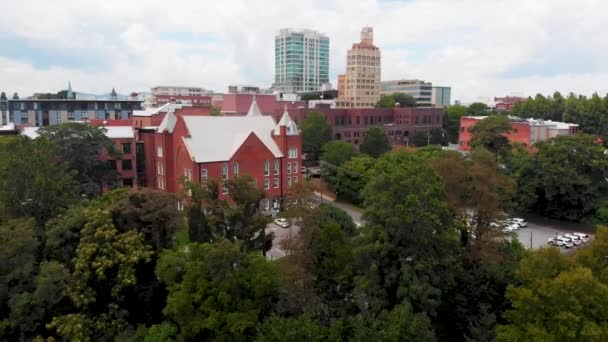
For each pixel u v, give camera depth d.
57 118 162.50
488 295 47.88
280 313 41.62
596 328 35.81
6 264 44.84
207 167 83.31
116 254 45.12
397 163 96.12
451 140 193.25
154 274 49.78
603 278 40.97
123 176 94.44
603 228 44.03
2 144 62.91
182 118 86.88
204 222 50.38
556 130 135.50
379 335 34.69
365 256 44.09
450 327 48.88
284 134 91.69
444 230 46.19
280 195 92.06
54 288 43.28
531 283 41.03
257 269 42.06
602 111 152.38
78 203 57.41
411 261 44.03
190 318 40.94
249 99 170.12
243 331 39.69
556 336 37.31
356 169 97.62
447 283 45.78
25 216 53.06
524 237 80.50
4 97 163.88
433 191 45.97
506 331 39.12
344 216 61.44
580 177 84.50
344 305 43.25
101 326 43.91
